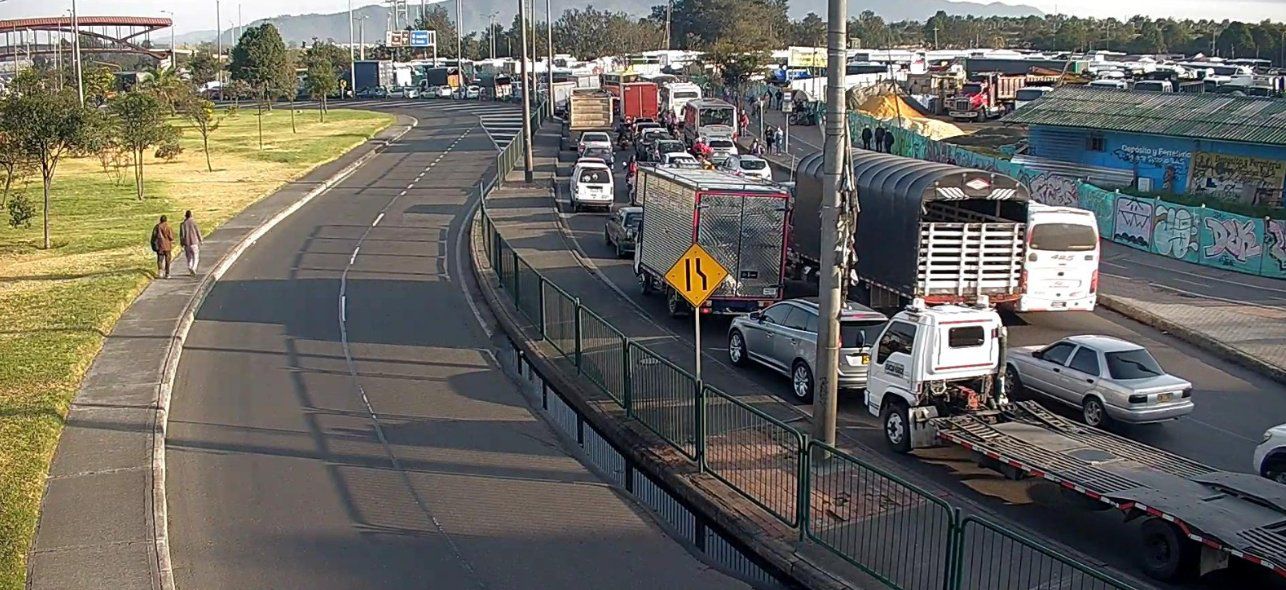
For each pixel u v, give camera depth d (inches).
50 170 1408.7
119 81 4434.1
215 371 821.2
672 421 629.3
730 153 2127.2
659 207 1039.0
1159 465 523.5
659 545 511.2
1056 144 1827.0
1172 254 1288.1
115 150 2218.3
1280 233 1155.9
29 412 669.9
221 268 1241.4
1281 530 431.8
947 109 2952.8
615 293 1099.3
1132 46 6387.8
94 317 955.3
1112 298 1023.6
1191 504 458.3
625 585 468.1
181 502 561.6
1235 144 1523.1
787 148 2452.0
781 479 560.7
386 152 2709.2
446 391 770.2
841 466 558.3
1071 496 546.9
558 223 1582.2
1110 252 1325.0
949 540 410.0
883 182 901.2
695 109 2455.7
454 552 500.7
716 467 582.6
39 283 1132.5
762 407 713.0
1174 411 652.1
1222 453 626.5
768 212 922.7
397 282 1178.6
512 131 3125.0
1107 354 669.9
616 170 2250.2
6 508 520.1
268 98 4001.0
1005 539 487.5
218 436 667.4
